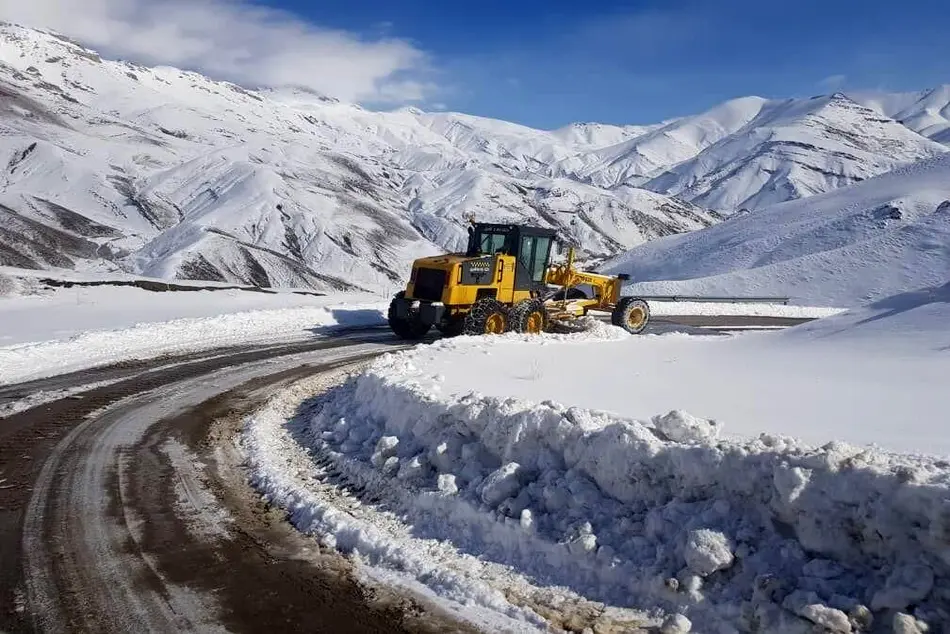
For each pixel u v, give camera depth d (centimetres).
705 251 7638
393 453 652
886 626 350
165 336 1441
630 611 418
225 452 748
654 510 456
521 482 532
